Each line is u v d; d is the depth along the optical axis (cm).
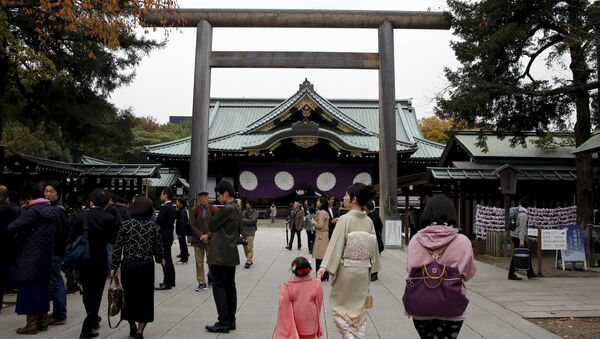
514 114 1495
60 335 564
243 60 1661
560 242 1084
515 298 808
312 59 1667
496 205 1739
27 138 1600
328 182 3594
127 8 948
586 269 1147
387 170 1641
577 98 1441
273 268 1175
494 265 1263
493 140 1986
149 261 547
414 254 361
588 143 1048
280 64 1664
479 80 1284
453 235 358
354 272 457
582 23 1112
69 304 745
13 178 1284
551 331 608
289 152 3612
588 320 665
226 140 3625
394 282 979
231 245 592
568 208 1616
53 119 1332
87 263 555
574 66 1152
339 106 4462
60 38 1180
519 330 605
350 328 447
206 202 888
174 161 3453
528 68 1403
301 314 447
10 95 1245
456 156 2172
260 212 3472
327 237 1011
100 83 1359
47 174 1369
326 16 1642
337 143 3334
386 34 1650
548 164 1822
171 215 898
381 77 1661
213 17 1641
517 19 1321
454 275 348
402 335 577
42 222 568
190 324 625
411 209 2091
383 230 1664
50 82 1188
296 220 1609
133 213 555
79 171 1488
